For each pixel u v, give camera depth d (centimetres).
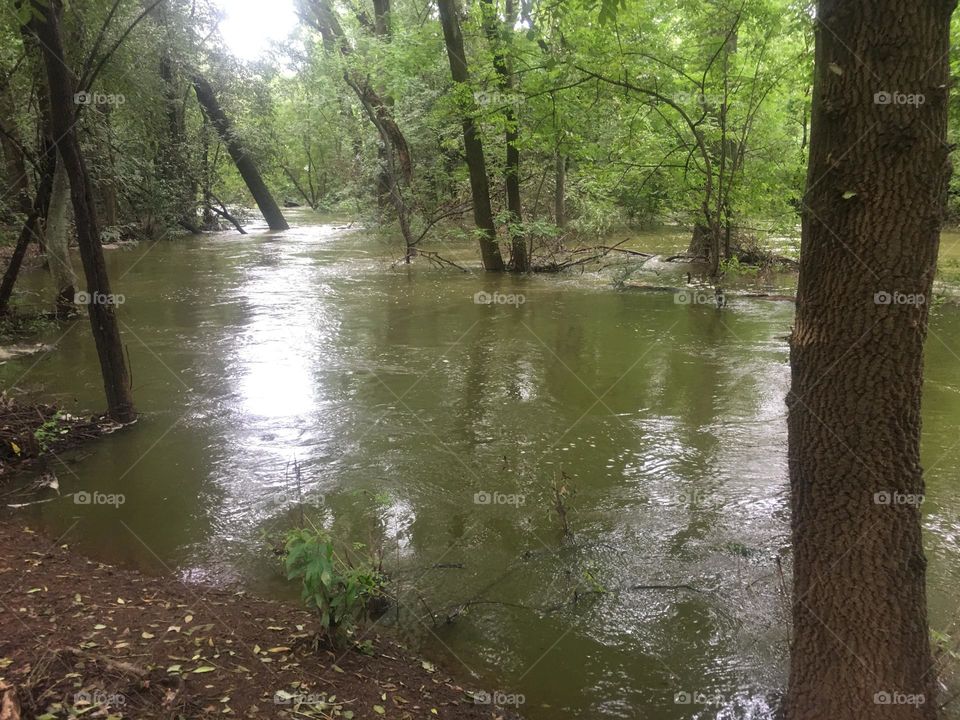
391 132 2012
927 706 270
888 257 241
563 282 1466
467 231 1973
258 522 488
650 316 1124
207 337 995
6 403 668
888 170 236
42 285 1398
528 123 1430
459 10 1558
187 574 423
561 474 554
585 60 1199
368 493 527
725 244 1450
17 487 536
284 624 363
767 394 737
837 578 268
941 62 231
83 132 1295
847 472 260
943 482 527
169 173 2277
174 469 570
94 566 422
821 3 245
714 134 1329
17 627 329
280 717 281
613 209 2008
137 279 1530
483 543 459
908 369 250
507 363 858
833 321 254
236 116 2733
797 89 1354
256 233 2702
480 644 363
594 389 759
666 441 618
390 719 292
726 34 1264
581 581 416
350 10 2308
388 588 407
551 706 321
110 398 658
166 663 310
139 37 1348
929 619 368
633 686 334
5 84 1155
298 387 772
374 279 1522
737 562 432
